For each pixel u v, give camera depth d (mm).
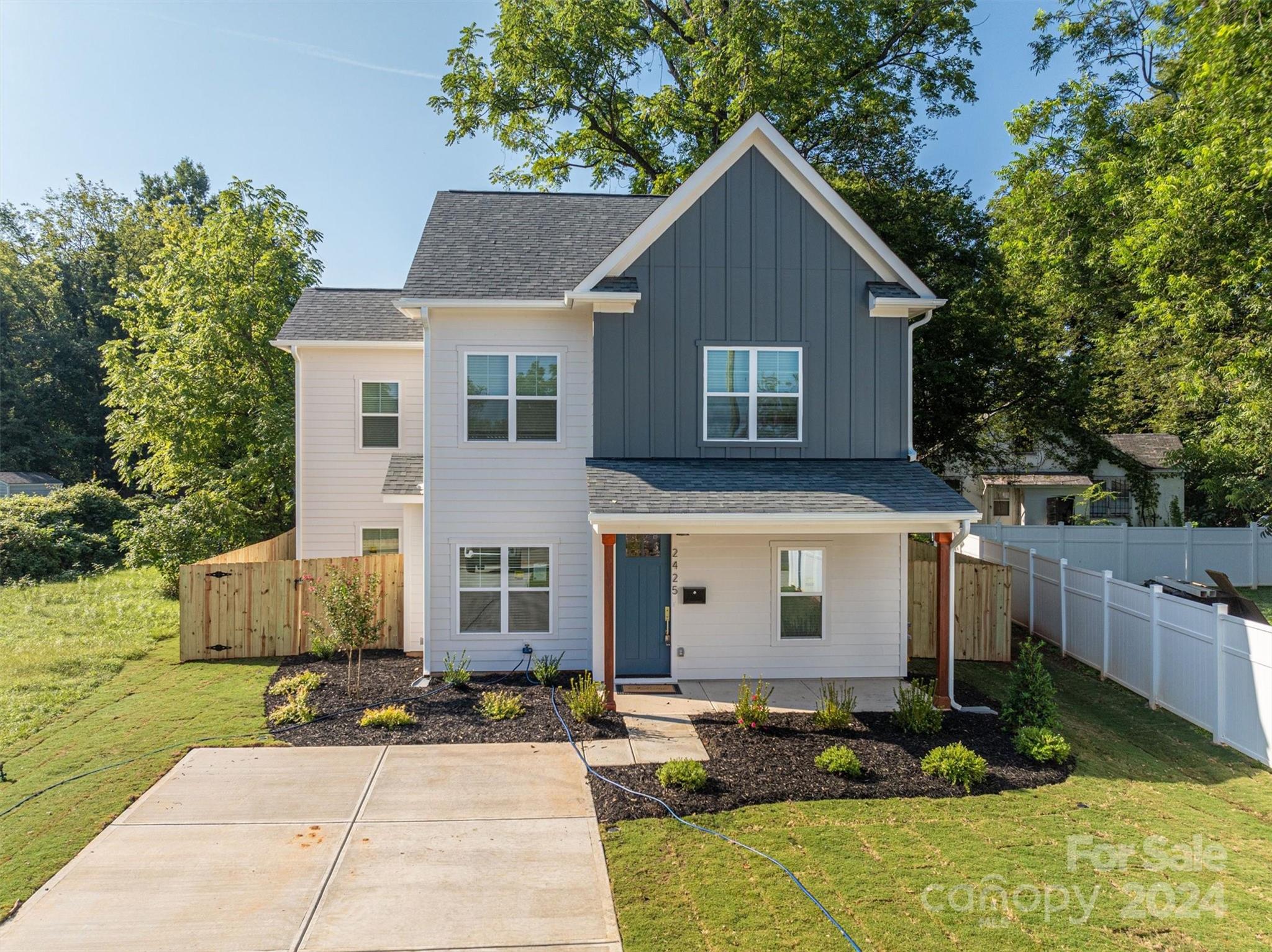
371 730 9664
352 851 6664
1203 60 16359
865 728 9883
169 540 18359
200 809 7410
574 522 12359
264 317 20938
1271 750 8867
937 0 21484
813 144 22766
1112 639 12383
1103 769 8812
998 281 21516
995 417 23719
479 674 12164
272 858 6523
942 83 23125
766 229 12203
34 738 9320
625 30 23016
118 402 20828
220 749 8984
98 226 46000
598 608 12094
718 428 12250
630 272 12086
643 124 23953
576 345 12344
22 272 40156
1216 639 9789
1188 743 9695
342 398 15719
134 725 9805
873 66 23000
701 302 12156
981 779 8234
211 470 19625
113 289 43188
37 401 39094
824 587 12336
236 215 21172
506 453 12273
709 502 10633
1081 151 21391
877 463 12305
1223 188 14844
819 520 10469
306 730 9664
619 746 9211
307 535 15672
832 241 12312
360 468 15773
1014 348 20812
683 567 12109
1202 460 21812
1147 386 23719
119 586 21266
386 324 16109
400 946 5332
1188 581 19828
